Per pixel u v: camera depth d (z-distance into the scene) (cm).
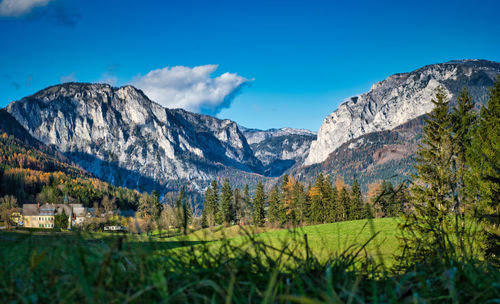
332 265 168
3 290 127
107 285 129
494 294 149
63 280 131
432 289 161
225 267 155
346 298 139
